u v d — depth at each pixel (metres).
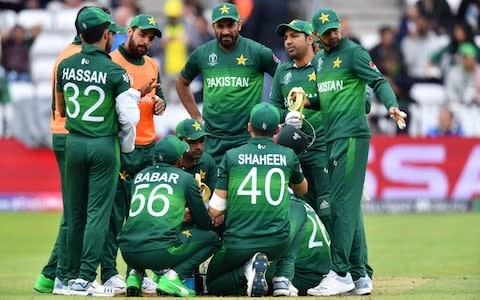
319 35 32.69
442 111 71.06
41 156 69.75
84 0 79.94
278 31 36.22
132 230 31.06
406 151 69.81
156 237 30.73
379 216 68.38
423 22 76.25
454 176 70.25
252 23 73.19
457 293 32.97
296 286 32.84
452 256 47.38
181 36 74.88
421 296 31.14
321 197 36.75
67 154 31.69
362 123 32.75
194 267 31.25
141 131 35.03
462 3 78.12
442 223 63.62
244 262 31.25
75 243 32.28
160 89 36.38
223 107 37.09
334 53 32.94
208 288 32.12
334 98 32.84
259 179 31.28
